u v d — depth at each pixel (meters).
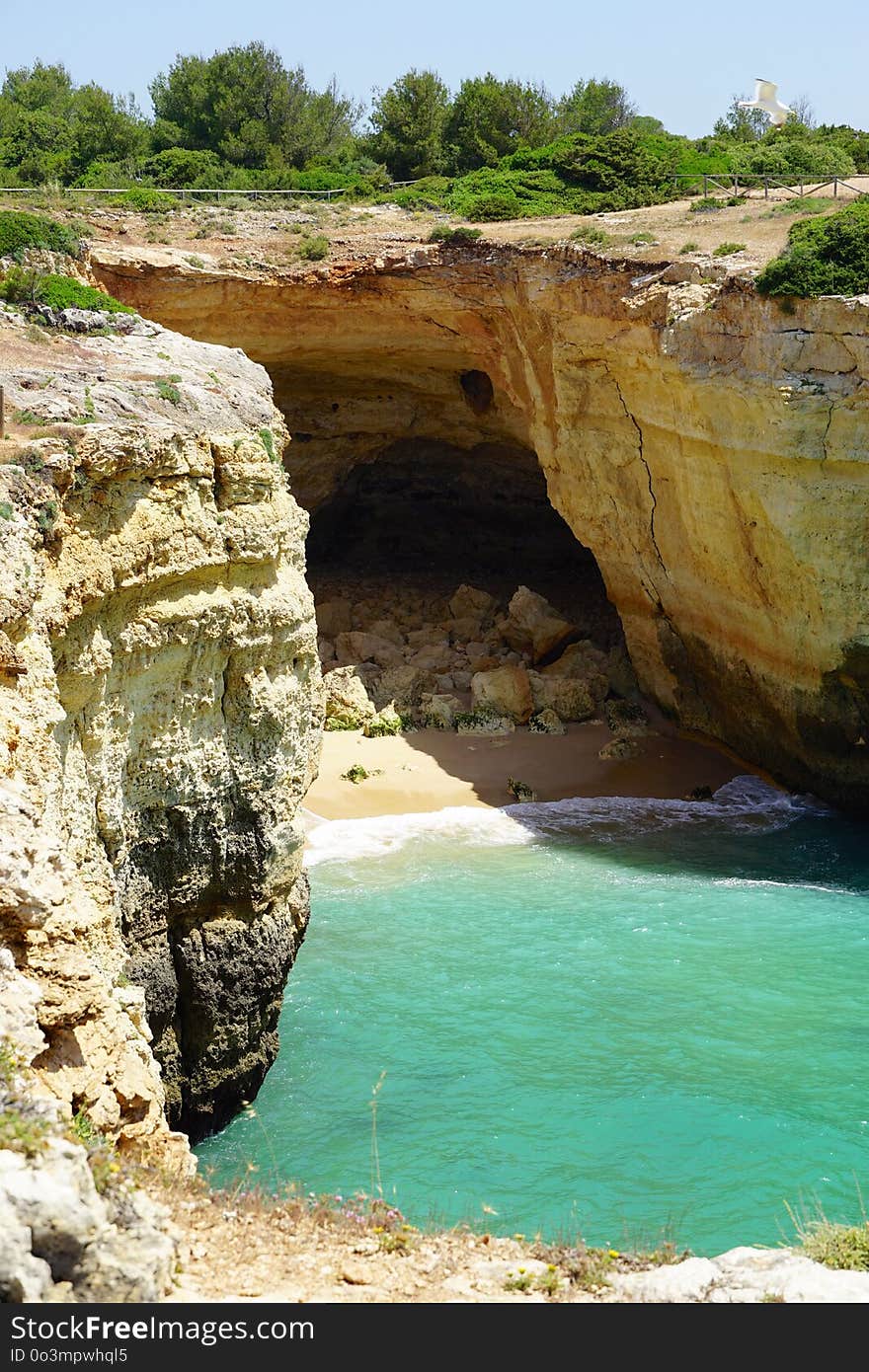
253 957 21.81
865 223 33.09
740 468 35.41
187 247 45.53
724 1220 18.09
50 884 13.12
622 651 46.34
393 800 38.00
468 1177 19.33
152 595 19.69
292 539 22.70
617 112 74.00
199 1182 12.90
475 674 44.09
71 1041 12.77
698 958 27.78
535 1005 25.55
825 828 36.66
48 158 63.69
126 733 19.39
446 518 58.91
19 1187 9.15
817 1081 22.50
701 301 35.47
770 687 38.12
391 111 66.19
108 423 19.45
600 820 37.09
